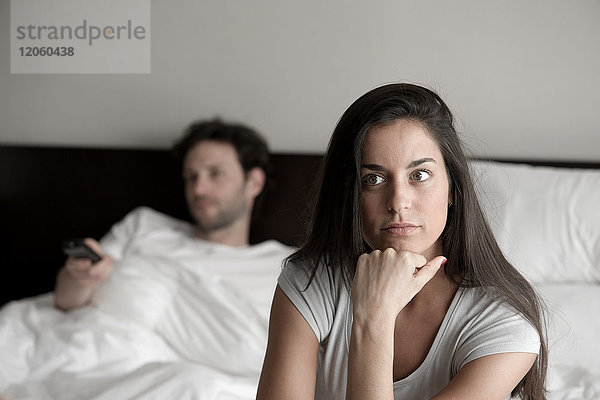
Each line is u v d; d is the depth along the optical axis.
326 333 1.12
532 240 2.20
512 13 2.53
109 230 2.78
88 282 2.21
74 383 1.84
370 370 1.00
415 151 1.03
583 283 2.18
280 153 2.69
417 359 1.11
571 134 2.53
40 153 2.79
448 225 1.12
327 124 2.69
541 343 1.12
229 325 2.14
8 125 2.86
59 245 2.80
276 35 2.70
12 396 1.83
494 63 2.55
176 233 2.57
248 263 2.40
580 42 2.50
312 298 1.12
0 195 2.81
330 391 1.13
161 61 2.79
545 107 2.54
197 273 2.25
